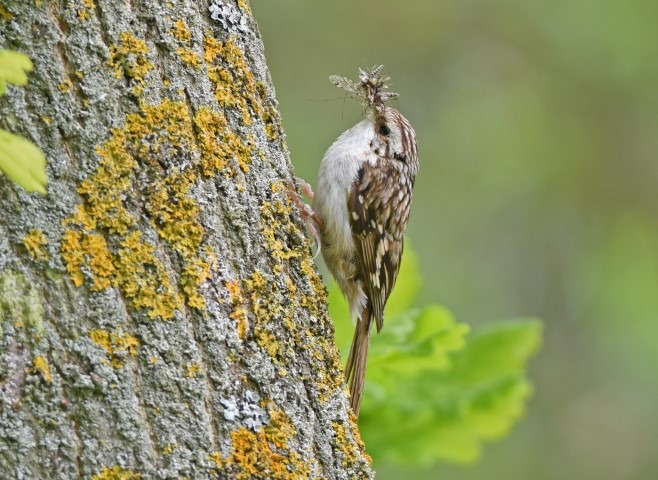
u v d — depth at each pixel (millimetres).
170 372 4855
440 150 17641
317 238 7270
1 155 4027
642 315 16984
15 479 4551
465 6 18703
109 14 4965
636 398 16531
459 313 16297
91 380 4695
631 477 16141
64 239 4750
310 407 5340
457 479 12820
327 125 16766
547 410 16719
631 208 18016
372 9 18156
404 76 18281
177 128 5082
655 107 17938
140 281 4855
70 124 4828
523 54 18484
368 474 5523
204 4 5363
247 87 5461
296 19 17656
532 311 17078
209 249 5070
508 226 17359
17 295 4652
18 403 4590
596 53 17938
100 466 4676
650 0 17609
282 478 5082
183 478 4809
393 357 6953
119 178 4887
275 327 5273
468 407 7129
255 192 5363
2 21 4793
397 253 7809
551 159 17750
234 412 5004
